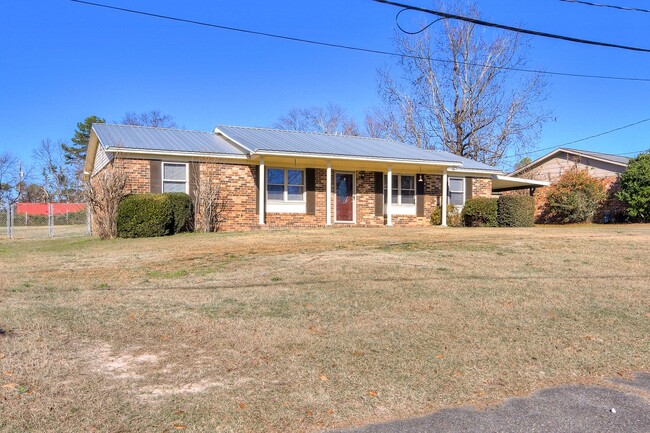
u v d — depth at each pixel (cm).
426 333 529
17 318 559
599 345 504
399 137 3534
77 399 360
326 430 332
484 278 804
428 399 380
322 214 1948
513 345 498
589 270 880
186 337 506
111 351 464
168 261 985
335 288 723
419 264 917
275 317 578
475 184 2266
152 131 1952
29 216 3494
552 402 381
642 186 2344
